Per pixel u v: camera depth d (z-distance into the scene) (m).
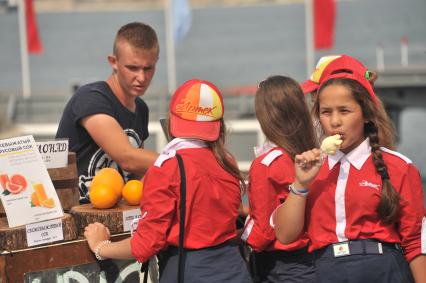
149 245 7.50
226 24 66.69
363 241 7.51
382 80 36.19
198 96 7.86
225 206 7.81
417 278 7.55
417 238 7.58
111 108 9.86
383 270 7.42
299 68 60.62
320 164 7.25
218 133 7.95
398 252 7.58
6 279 7.71
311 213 7.77
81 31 69.25
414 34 63.38
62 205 8.70
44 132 33.34
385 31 63.84
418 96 36.81
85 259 8.16
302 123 8.21
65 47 67.75
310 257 8.12
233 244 8.00
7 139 8.02
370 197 7.51
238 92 37.41
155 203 7.55
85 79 62.75
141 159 9.56
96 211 8.39
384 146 7.89
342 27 64.12
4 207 7.84
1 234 7.72
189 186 7.57
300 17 65.62
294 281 8.12
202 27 66.62
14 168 7.99
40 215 8.00
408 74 36.09
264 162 7.99
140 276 8.57
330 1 43.44
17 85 63.22
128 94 10.08
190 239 7.62
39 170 8.17
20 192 7.96
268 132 8.22
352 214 7.56
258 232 7.97
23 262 7.82
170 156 7.70
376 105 7.74
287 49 63.28
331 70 8.26
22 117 36.88
